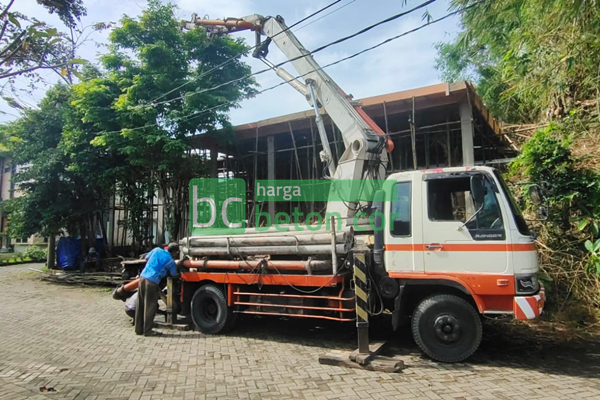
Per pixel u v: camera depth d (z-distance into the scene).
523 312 4.60
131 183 13.11
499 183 4.95
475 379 4.45
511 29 7.36
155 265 6.77
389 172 10.16
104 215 15.95
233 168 14.36
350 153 6.58
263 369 4.87
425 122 10.84
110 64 11.56
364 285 5.13
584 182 7.02
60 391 4.20
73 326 7.36
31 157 13.89
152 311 6.68
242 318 7.52
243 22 8.96
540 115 11.34
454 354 4.94
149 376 4.65
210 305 6.77
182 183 12.73
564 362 5.05
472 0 7.32
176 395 4.08
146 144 10.92
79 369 4.93
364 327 5.05
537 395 4.00
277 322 7.36
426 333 5.05
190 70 11.77
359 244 5.62
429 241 5.09
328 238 5.55
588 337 6.05
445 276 4.96
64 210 13.69
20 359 5.37
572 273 7.23
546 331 6.36
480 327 4.88
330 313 5.75
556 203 7.35
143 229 13.50
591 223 6.91
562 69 6.91
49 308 9.17
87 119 11.03
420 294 5.37
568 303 7.01
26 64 2.67
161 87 11.01
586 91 8.57
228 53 11.66
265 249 6.09
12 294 11.18
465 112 8.72
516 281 4.68
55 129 13.83
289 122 10.84
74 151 12.23
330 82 7.50
